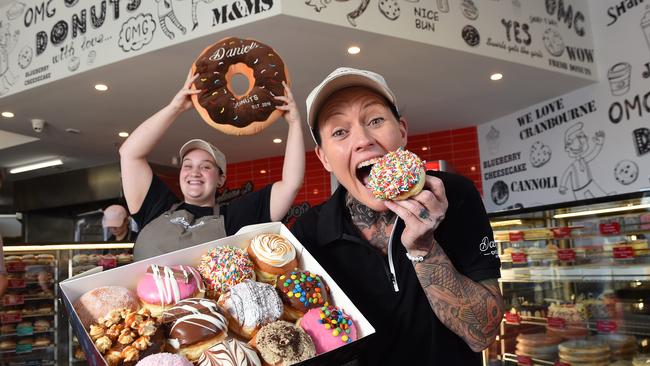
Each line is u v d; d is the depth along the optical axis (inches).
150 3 136.9
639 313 85.8
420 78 163.8
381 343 38.9
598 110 169.0
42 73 154.7
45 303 131.5
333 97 39.9
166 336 33.3
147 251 73.7
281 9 118.2
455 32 141.6
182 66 145.2
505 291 109.5
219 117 62.9
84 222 240.5
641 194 82.7
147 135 73.4
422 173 34.0
